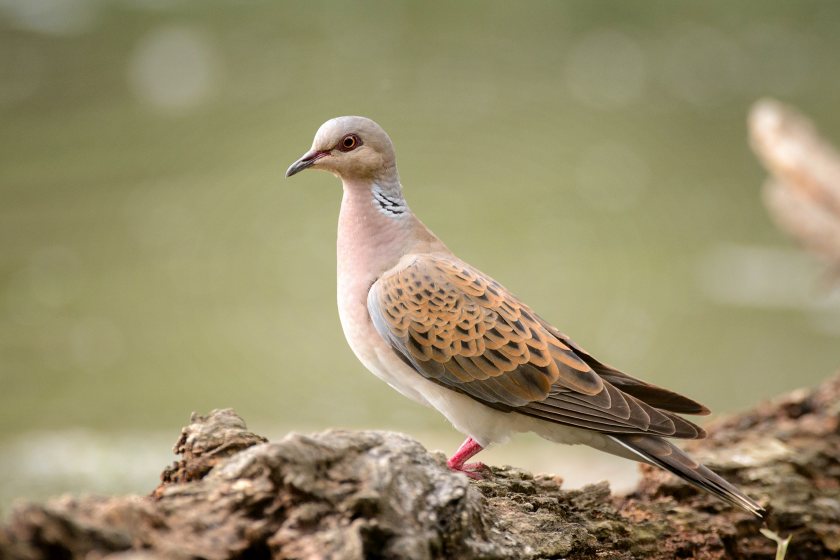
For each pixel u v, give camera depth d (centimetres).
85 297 1577
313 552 459
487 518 548
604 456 1180
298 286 1616
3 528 415
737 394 1397
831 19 2567
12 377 1387
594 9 2609
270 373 1434
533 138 2030
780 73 2333
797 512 723
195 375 1435
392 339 679
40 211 1764
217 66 2280
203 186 1859
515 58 2375
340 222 718
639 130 2102
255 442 539
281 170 1919
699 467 603
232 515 477
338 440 498
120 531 438
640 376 1445
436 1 2648
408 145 2019
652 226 1788
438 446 1198
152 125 2056
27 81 2178
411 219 719
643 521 680
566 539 599
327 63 2316
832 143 2016
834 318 1547
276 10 2550
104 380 1395
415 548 468
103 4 2491
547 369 650
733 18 2583
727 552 694
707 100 2212
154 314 1543
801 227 1205
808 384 1412
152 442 1225
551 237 1733
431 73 2308
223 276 1638
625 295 1600
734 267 1678
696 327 1541
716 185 1916
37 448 1188
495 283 695
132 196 1823
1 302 1547
